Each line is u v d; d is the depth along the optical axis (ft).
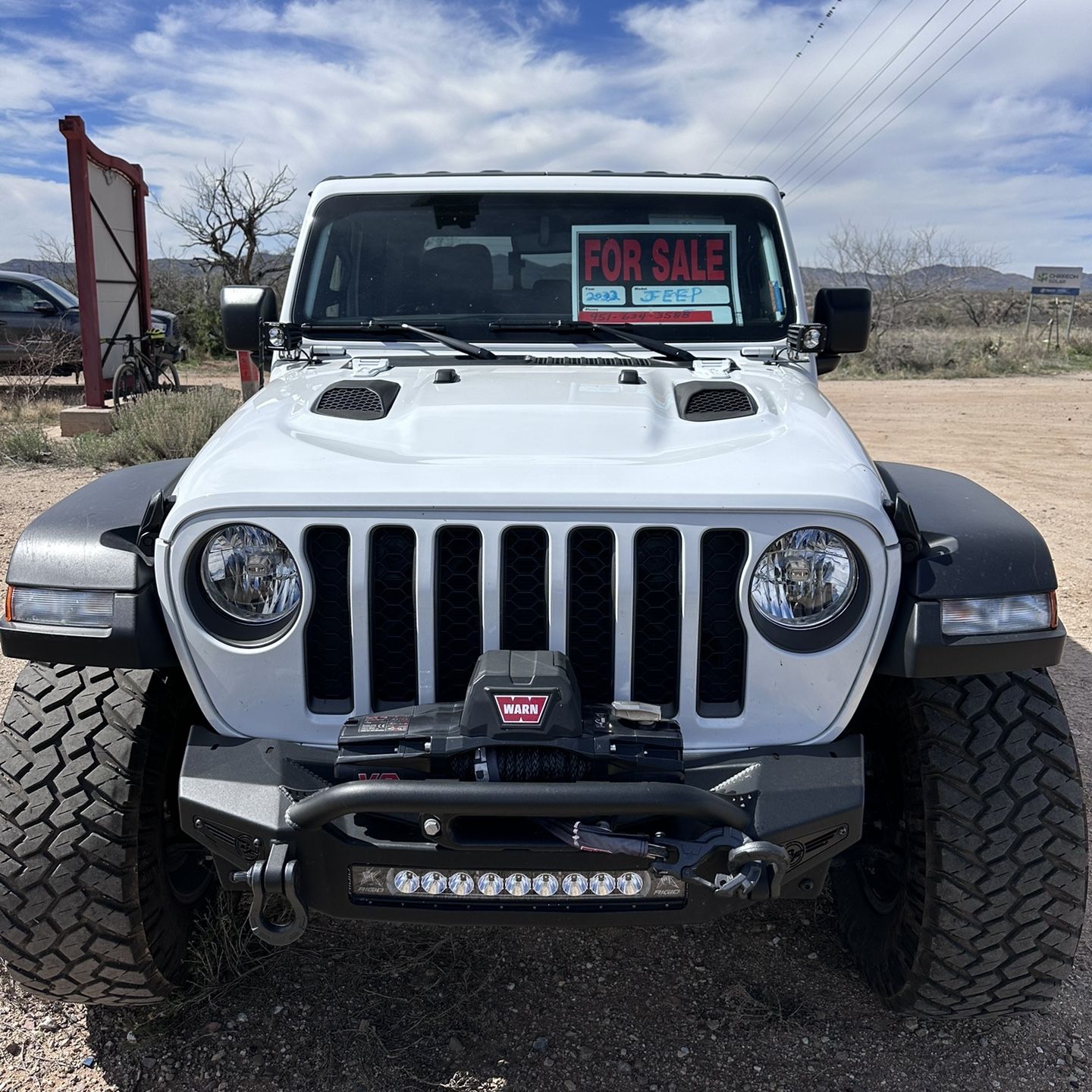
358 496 7.18
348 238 11.68
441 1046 8.48
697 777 7.16
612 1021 8.80
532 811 6.41
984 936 7.70
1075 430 45.91
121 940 7.81
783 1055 8.42
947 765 7.68
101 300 41.65
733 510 7.16
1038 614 7.55
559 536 7.20
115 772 7.73
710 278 11.63
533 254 11.59
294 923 6.97
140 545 7.63
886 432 44.57
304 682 7.39
